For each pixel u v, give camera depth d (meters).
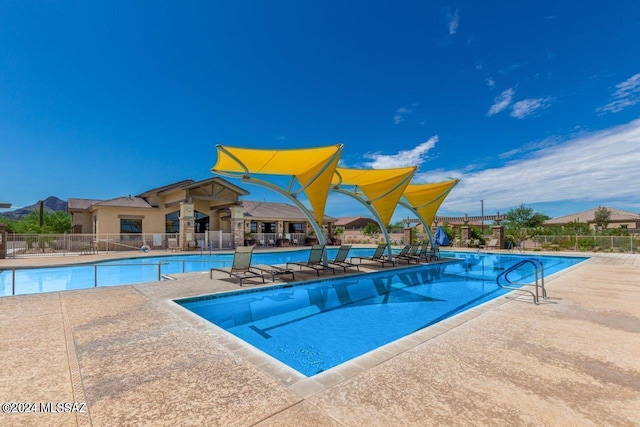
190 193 26.27
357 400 2.86
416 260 16.22
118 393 2.98
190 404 2.79
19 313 5.79
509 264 16.67
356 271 12.29
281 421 2.53
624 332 4.83
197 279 9.86
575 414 2.65
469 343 4.34
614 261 15.27
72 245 21.50
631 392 3.03
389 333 6.26
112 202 24.91
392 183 14.95
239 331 6.33
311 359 5.05
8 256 17.80
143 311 5.98
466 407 2.75
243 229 25.11
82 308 6.18
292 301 8.62
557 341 4.43
